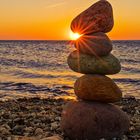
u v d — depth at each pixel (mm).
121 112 1058
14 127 1195
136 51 9727
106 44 1044
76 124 1023
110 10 1070
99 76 1054
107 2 1074
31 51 9953
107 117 1021
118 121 1030
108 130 1019
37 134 1122
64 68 5090
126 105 1841
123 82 3410
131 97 2318
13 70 4625
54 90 2803
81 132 1019
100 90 1037
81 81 1061
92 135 1015
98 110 1026
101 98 1041
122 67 5062
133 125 1238
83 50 1058
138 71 4527
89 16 1059
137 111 1601
